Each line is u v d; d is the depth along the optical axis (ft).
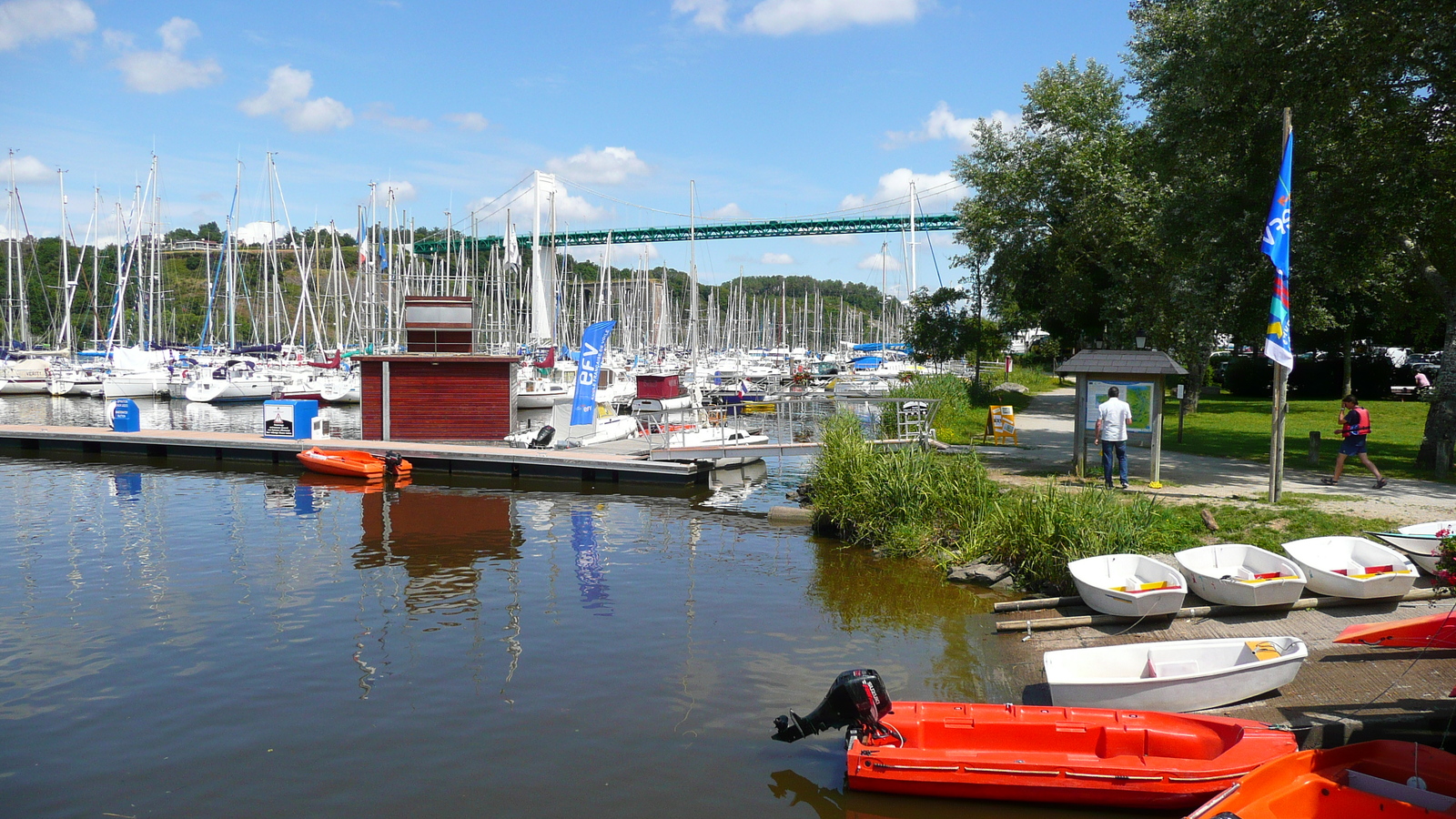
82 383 177.37
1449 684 28.86
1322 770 21.80
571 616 41.01
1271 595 36.14
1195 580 38.22
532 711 30.71
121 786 25.84
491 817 24.12
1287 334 47.26
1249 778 21.07
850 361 236.02
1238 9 58.23
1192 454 68.18
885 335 246.06
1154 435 54.13
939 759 24.70
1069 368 57.77
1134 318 97.45
